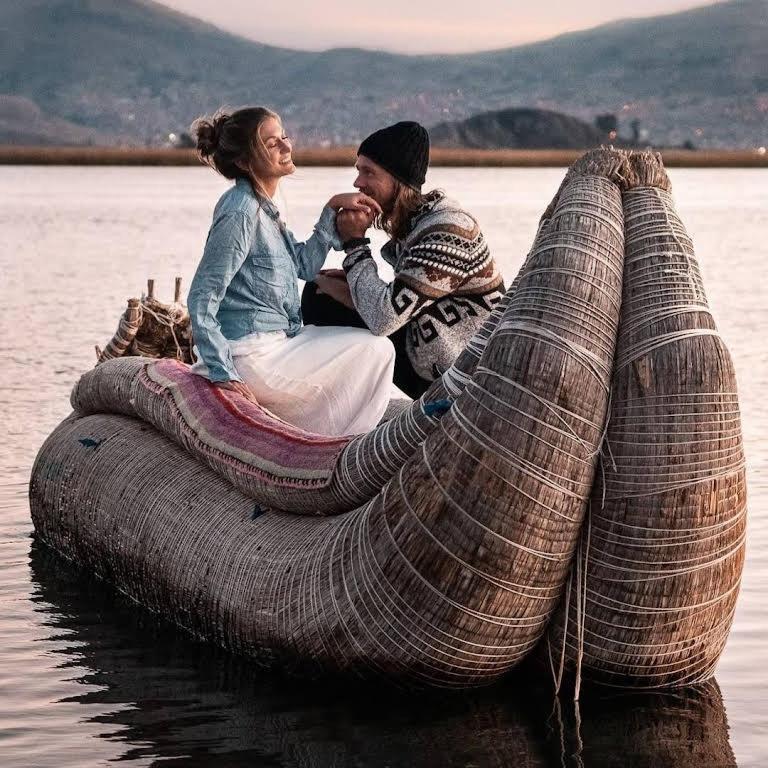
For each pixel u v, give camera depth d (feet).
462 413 16.46
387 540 16.76
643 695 17.54
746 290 66.95
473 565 16.22
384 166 21.49
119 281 72.18
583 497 16.39
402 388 22.81
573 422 16.10
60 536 24.36
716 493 16.55
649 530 16.40
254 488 19.66
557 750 15.92
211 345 21.30
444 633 16.57
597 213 16.92
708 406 16.43
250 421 20.54
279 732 16.49
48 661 19.19
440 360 21.65
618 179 17.46
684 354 16.46
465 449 16.25
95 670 18.79
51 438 25.70
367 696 17.66
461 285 21.36
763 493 27.32
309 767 15.47
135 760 15.69
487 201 158.81
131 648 19.74
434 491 16.42
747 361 44.42
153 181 266.36
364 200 21.65
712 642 17.40
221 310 21.97
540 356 16.12
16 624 20.90
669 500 16.35
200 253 90.74
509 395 16.14
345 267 21.80
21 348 48.06
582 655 17.07
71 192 203.51
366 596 16.94
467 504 16.19
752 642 19.54
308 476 18.78
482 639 16.63
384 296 20.99
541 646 17.53
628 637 16.87
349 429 21.80
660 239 16.98
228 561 19.33
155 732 16.56
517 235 99.25
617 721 16.74
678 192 199.41
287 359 21.71
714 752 15.81
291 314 22.58
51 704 17.51
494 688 17.81
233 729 16.62
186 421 21.16
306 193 179.32
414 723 16.75
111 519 22.26
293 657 17.97
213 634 19.62
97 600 22.21
